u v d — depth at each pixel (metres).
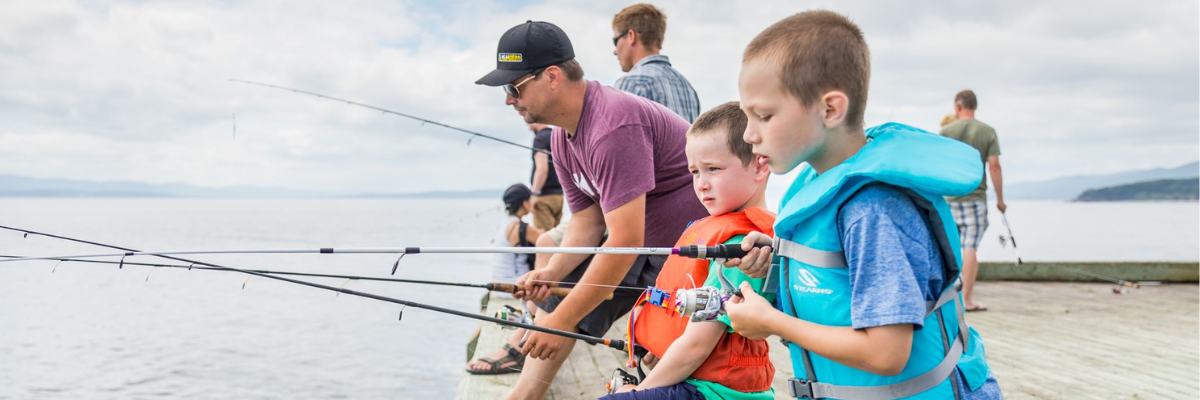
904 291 1.33
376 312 16.36
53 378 8.55
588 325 2.84
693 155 1.97
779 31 1.42
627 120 2.53
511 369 3.51
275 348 11.77
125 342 11.30
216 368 10.12
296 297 19.25
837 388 1.49
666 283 2.08
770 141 1.43
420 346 11.27
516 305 5.33
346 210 123.12
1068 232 44.69
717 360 1.94
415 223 58.44
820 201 1.42
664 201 2.70
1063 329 5.21
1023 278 8.09
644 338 2.14
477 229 47.78
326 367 10.21
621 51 4.02
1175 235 40.84
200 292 19.81
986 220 6.06
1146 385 3.68
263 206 147.00
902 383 1.42
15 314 10.77
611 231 2.57
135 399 8.12
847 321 1.42
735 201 1.95
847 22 1.42
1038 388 3.62
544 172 5.62
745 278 1.84
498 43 2.59
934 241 1.40
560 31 2.56
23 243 2.69
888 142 1.39
